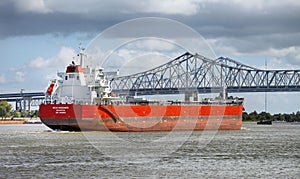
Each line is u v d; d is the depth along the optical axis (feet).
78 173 390.42
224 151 556.10
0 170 400.47
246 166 440.04
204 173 400.88
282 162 467.52
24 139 647.56
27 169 405.59
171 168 421.18
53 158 467.93
